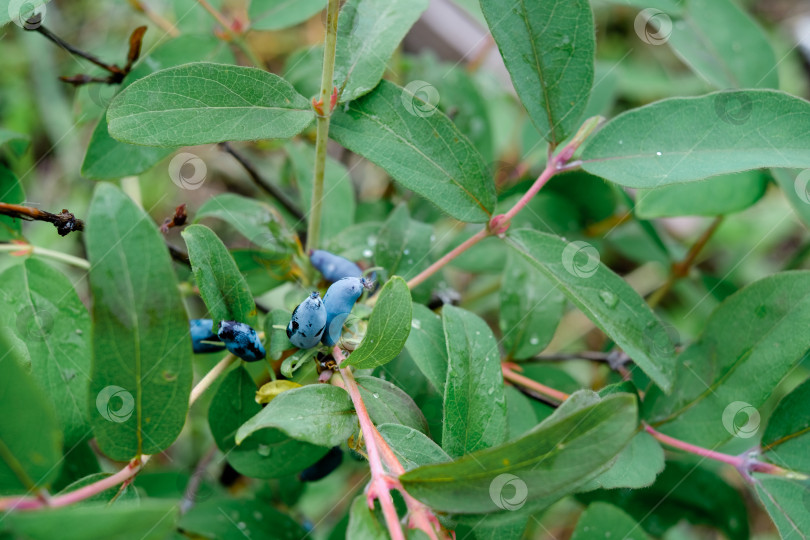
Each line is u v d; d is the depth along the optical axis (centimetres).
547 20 48
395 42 49
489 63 76
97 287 43
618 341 47
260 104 47
